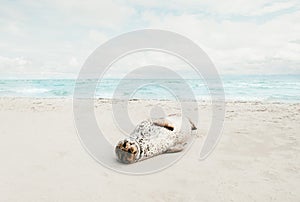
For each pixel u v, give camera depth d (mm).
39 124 5707
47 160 3439
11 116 6723
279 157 3555
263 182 2783
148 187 2701
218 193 2545
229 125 5617
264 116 6656
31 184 2705
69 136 4688
